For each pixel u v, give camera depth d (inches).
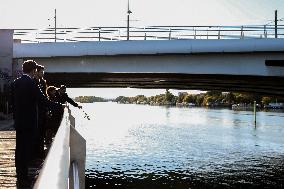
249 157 1312.7
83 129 2544.3
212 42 1103.6
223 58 1133.7
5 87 982.4
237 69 1130.7
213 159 1273.4
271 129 2394.2
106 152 1423.5
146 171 1061.1
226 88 1748.3
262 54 1119.6
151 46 1122.0
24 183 211.9
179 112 5497.1
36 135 216.4
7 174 251.0
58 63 1176.8
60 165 47.2
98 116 4724.4
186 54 1133.7
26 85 211.5
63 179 42.9
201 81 1465.3
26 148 213.0
